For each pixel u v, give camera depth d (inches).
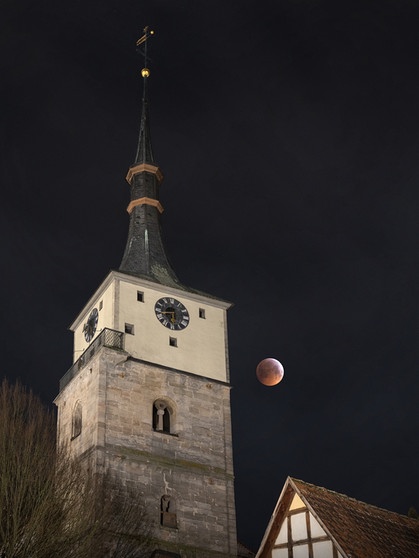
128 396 3444.9
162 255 4040.4
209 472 3462.1
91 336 3742.6
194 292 3853.3
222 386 3688.5
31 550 2549.2
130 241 4094.5
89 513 2785.4
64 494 2765.7
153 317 3681.1
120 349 3516.2
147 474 3321.9
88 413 3432.6
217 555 3309.5
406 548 2297.0
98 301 3786.9
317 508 2228.1
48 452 2871.6
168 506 3326.8
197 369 3668.8
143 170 4338.1
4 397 2891.2
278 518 2298.2
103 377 3432.6
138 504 3233.3
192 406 3572.8
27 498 2655.0
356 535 2204.7
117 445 3319.4
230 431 3612.2
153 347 3612.2
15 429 2829.7
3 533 2522.1
